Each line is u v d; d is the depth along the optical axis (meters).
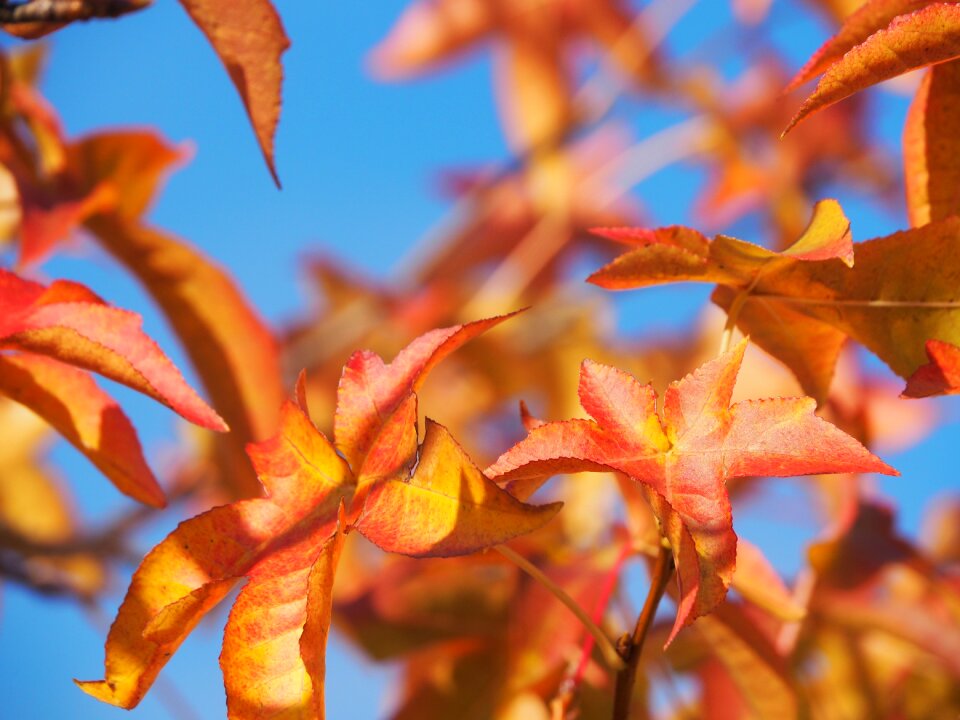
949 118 0.68
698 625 0.75
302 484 0.65
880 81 0.64
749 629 0.75
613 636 0.81
